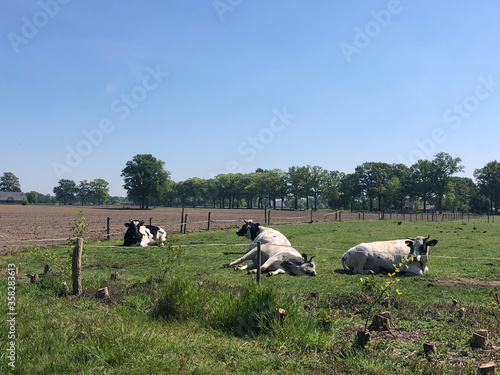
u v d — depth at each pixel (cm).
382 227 3744
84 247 1376
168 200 19238
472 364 560
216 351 593
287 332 661
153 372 500
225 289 979
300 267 1297
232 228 3338
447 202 13388
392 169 14150
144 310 812
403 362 569
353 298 893
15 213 6581
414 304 877
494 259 1667
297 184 13188
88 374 485
